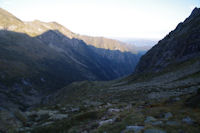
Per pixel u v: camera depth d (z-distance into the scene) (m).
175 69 66.94
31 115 28.47
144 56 132.62
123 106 23.38
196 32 81.62
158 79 64.12
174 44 96.25
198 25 87.00
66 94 129.25
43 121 24.53
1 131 18.64
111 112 19.86
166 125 10.28
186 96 18.55
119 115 16.45
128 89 62.25
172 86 37.97
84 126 16.83
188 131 9.01
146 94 36.06
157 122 11.27
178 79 47.53
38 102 137.00
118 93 55.62
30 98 140.25
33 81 181.12
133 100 32.53
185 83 36.31
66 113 29.38
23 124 23.02
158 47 120.25
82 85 139.75
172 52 90.94
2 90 122.75
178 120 10.85
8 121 21.62
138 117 13.55
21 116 25.59
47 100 141.00
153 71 89.94
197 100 13.70
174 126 9.88
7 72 159.50
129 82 100.94
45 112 31.28
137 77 102.50
